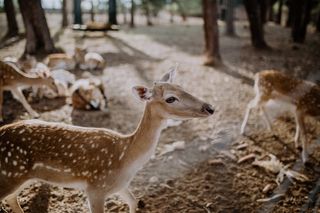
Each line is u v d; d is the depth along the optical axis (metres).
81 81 6.01
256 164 4.43
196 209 3.60
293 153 4.83
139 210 3.53
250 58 10.53
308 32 16.52
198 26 20.77
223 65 9.46
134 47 12.02
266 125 5.66
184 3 29.14
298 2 13.10
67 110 5.80
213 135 5.26
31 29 9.84
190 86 7.48
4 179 2.67
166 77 3.07
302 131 4.67
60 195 3.65
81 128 2.93
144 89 2.72
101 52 10.73
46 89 6.16
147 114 2.79
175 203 3.68
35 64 7.28
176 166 4.39
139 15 27.20
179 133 5.29
